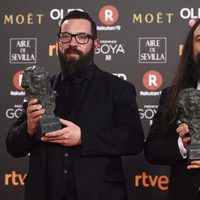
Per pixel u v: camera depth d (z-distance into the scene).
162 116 2.20
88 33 2.17
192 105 1.95
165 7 2.83
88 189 2.03
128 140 2.12
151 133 2.23
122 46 2.85
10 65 2.89
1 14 2.89
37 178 2.06
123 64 2.85
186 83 2.21
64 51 2.16
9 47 2.89
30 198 2.06
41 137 2.01
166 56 2.83
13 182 2.89
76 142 2.03
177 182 2.08
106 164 2.10
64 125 2.07
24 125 2.12
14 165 2.89
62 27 2.19
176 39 2.83
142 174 2.85
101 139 2.07
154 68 2.84
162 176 2.84
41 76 2.03
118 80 2.22
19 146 2.14
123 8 2.85
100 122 2.11
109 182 2.08
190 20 2.82
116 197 2.08
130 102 2.19
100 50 2.86
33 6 2.89
